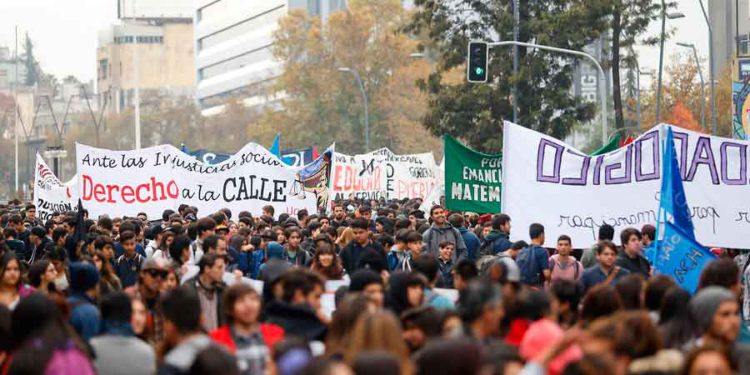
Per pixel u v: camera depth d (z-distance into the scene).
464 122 71.06
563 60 69.50
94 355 11.14
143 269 14.46
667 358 9.10
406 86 118.75
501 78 70.25
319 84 118.38
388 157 50.50
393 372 7.79
